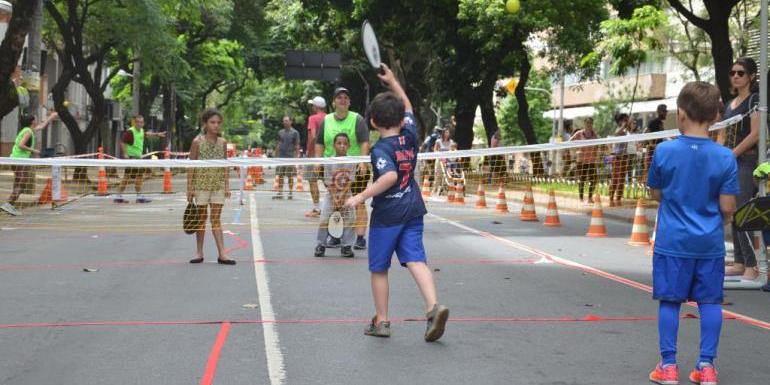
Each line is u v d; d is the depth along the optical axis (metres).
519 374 7.18
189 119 87.44
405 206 8.16
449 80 42.22
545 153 49.09
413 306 9.92
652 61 50.38
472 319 9.30
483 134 78.06
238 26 63.22
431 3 40.44
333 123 15.05
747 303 10.45
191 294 10.68
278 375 7.10
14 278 11.94
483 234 18.33
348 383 6.89
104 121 60.31
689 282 6.88
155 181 42.84
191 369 7.27
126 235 17.34
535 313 9.64
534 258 14.40
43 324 8.95
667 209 6.95
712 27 23.69
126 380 6.95
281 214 22.09
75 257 14.09
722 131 12.35
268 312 9.57
